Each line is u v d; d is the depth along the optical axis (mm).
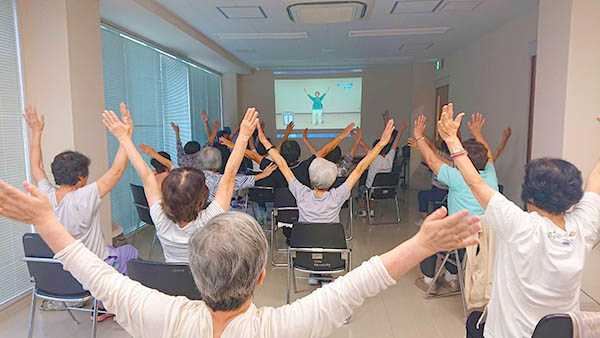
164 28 4855
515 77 4973
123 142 1885
